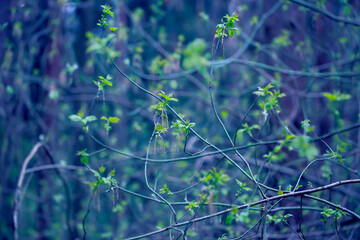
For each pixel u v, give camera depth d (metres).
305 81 4.77
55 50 4.97
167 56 4.69
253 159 3.79
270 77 4.56
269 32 5.02
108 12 2.36
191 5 7.80
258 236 2.64
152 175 5.33
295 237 3.23
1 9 4.62
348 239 3.05
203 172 3.14
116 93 4.97
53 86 4.81
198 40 1.37
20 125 5.29
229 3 5.52
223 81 5.87
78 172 4.58
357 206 3.57
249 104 4.98
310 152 1.62
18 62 4.59
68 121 5.70
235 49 5.48
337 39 4.68
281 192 2.14
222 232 3.60
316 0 4.05
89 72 5.22
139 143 6.12
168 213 4.82
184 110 5.45
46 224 5.52
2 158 4.92
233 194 3.55
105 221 5.52
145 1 7.24
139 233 4.87
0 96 4.68
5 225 5.25
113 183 2.28
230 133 5.05
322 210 2.64
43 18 4.85
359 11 4.68
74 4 4.89
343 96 2.89
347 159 3.69
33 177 5.88
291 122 3.91
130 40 5.17
